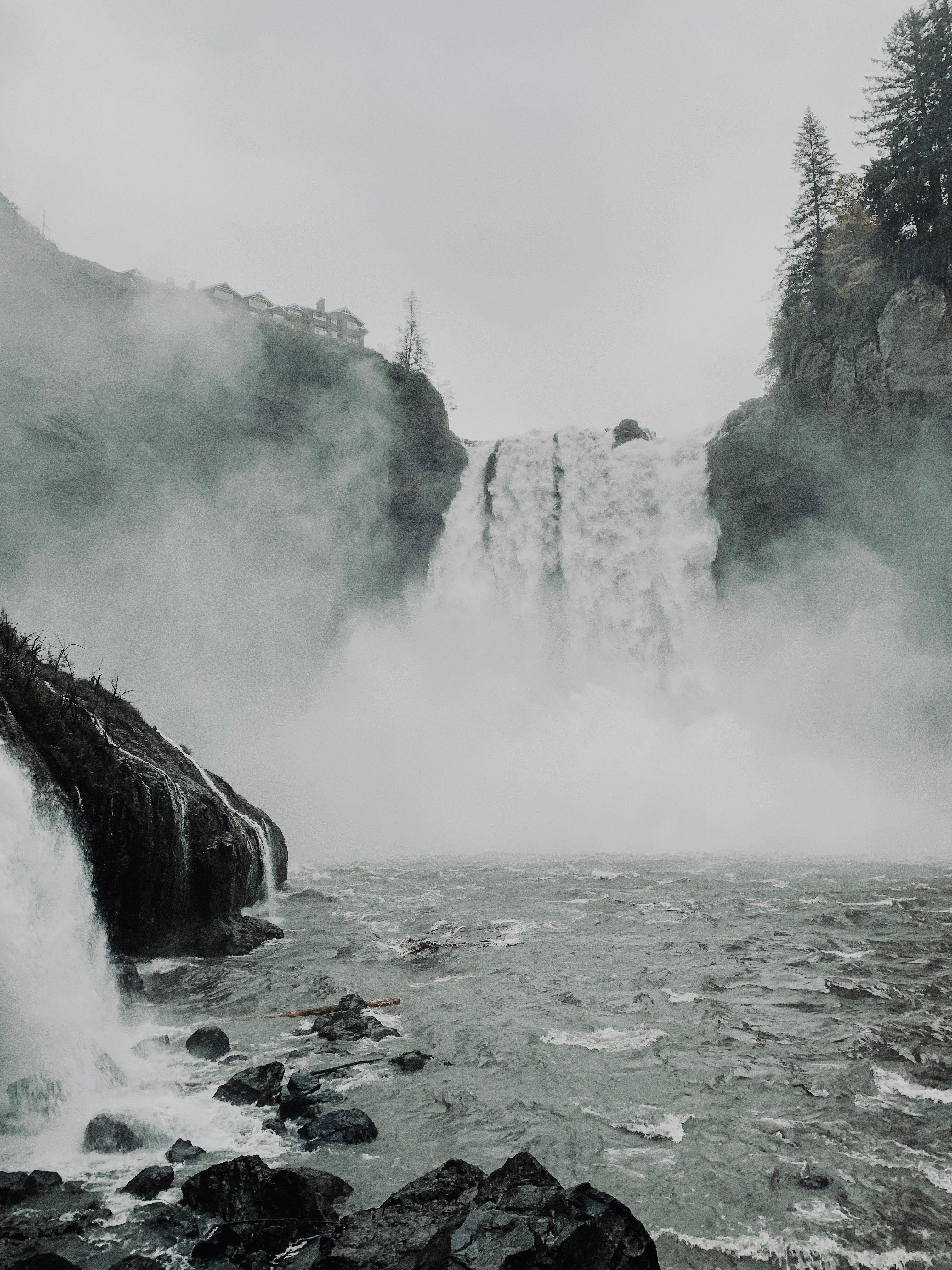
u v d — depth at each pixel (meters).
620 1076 9.14
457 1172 6.58
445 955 14.74
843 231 47.41
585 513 50.66
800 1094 8.59
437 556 55.22
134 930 14.66
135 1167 7.25
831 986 12.30
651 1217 6.38
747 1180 6.90
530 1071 9.33
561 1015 11.28
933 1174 6.97
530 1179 6.08
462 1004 11.84
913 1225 6.25
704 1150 7.43
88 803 13.65
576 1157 7.32
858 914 17.31
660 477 49.53
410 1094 8.77
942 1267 5.78
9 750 11.69
